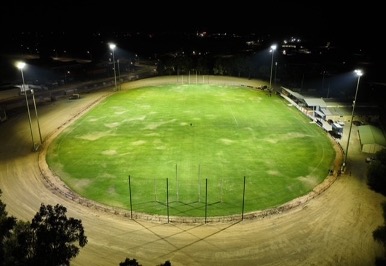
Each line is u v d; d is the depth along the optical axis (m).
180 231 36.84
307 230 37.16
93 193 45.12
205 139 65.19
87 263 31.77
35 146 61.31
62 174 50.62
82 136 66.81
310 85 118.75
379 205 42.31
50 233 19.86
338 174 51.00
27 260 19.23
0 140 65.00
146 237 35.72
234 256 32.88
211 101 94.75
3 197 43.66
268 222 38.59
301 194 45.16
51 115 81.62
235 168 52.78
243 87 114.81
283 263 32.03
